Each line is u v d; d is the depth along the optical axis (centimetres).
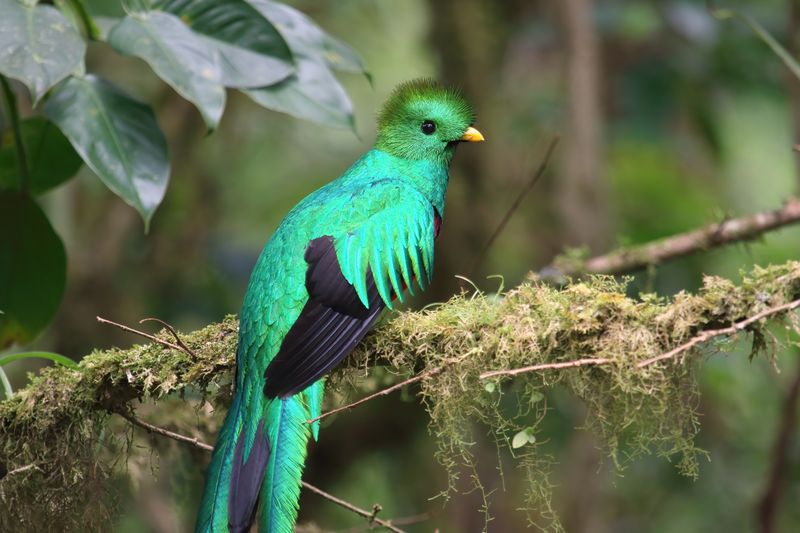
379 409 1388
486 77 1405
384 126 910
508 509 1328
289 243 763
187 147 1471
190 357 738
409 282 788
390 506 1397
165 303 1441
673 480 1349
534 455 726
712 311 686
